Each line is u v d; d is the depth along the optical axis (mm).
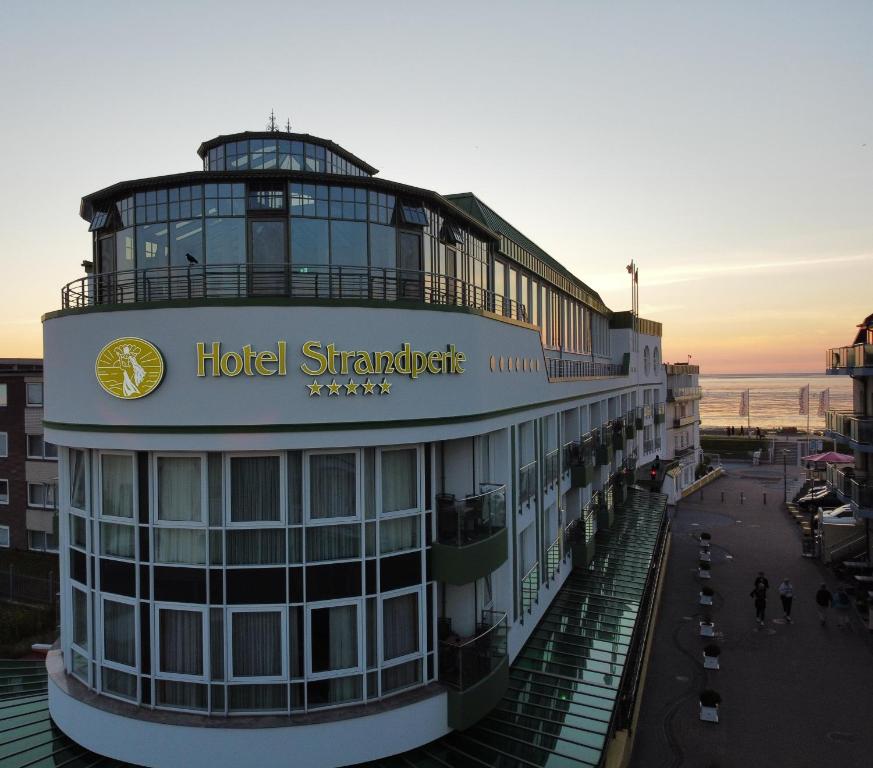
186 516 13188
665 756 18422
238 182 14359
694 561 39812
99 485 13875
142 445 12914
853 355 36438
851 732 19688
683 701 21750
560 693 16844
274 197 14398
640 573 27297
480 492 16391
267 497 13062
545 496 22984
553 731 14977
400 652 13984
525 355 20188
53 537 37562
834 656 25344
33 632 26562
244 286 14211
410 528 14141
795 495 59688
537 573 21578
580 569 27922
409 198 15812
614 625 21453
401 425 13578
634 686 19359
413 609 14164
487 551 14695
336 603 13211
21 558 36906
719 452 96312
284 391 12711
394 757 13359
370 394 13250
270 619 13023
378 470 13562
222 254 14320
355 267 13867
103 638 13859
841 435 36938
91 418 13422
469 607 15625
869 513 32031
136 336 12914
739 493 64938
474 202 23172
